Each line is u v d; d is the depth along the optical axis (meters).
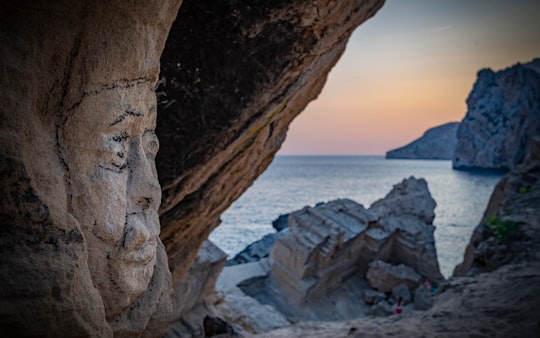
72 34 2.25
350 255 20.52
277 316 14.86
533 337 5.21
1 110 1.88
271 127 7.41
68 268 2.06
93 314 2.23
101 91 2.52
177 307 9.27
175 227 7.17
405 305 18.50
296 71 5.81
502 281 7.80
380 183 108.94
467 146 94.69
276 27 5.20
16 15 2.00
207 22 5.10
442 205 51.16
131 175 2.88
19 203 1.91
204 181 6.80
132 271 2.78
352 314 18.66
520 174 15.65
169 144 5.74
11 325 1.78
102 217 2.51
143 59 2.79
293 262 19.05
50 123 2.25
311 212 20.84
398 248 21.94
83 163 2.42
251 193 86.19
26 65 2.04
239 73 5.48
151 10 2.73
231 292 16.80
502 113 82.62
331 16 5.30
